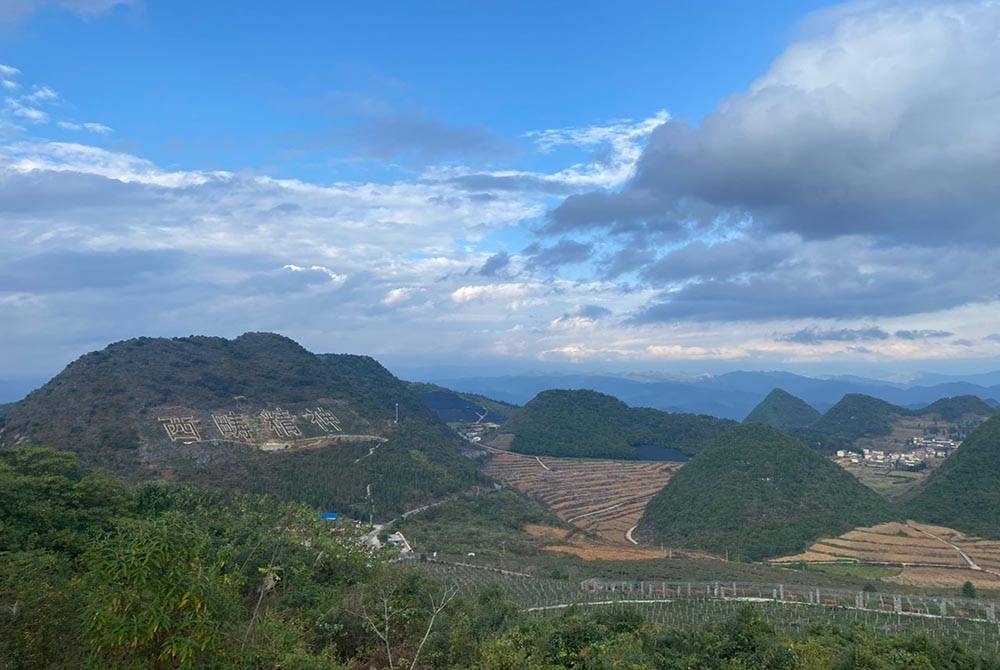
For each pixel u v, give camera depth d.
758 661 35.53
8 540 30.36
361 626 26.03
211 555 15.50
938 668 35.41
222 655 14.10
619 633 36.25
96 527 33.50
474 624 32.84
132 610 12.92
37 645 15.83
